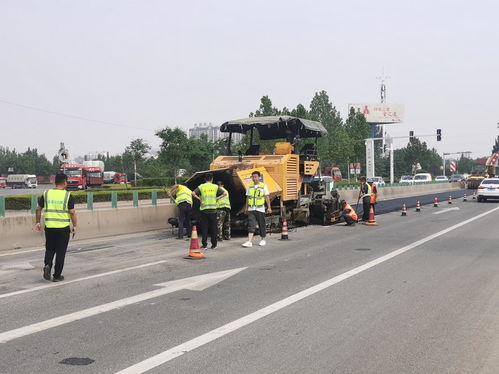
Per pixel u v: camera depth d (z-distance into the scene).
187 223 16.11
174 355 5.30
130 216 17.97
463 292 8.11
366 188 20.55
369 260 11.23
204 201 13.31
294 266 10.54
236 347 5.54
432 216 23.47
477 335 5.93
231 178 16.17
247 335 5.96
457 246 13.39
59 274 9.31
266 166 16.72
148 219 18.77
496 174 58.78
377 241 14.57
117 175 89.62
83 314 6.94
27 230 14.77
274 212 16.94
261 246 13.77
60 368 4.96
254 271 9.99
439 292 8.11
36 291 8.41
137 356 5.28
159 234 17.52
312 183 19.78
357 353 5.34
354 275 9.52
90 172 67.62
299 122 17.17
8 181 88.81
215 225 13.41
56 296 8.04
